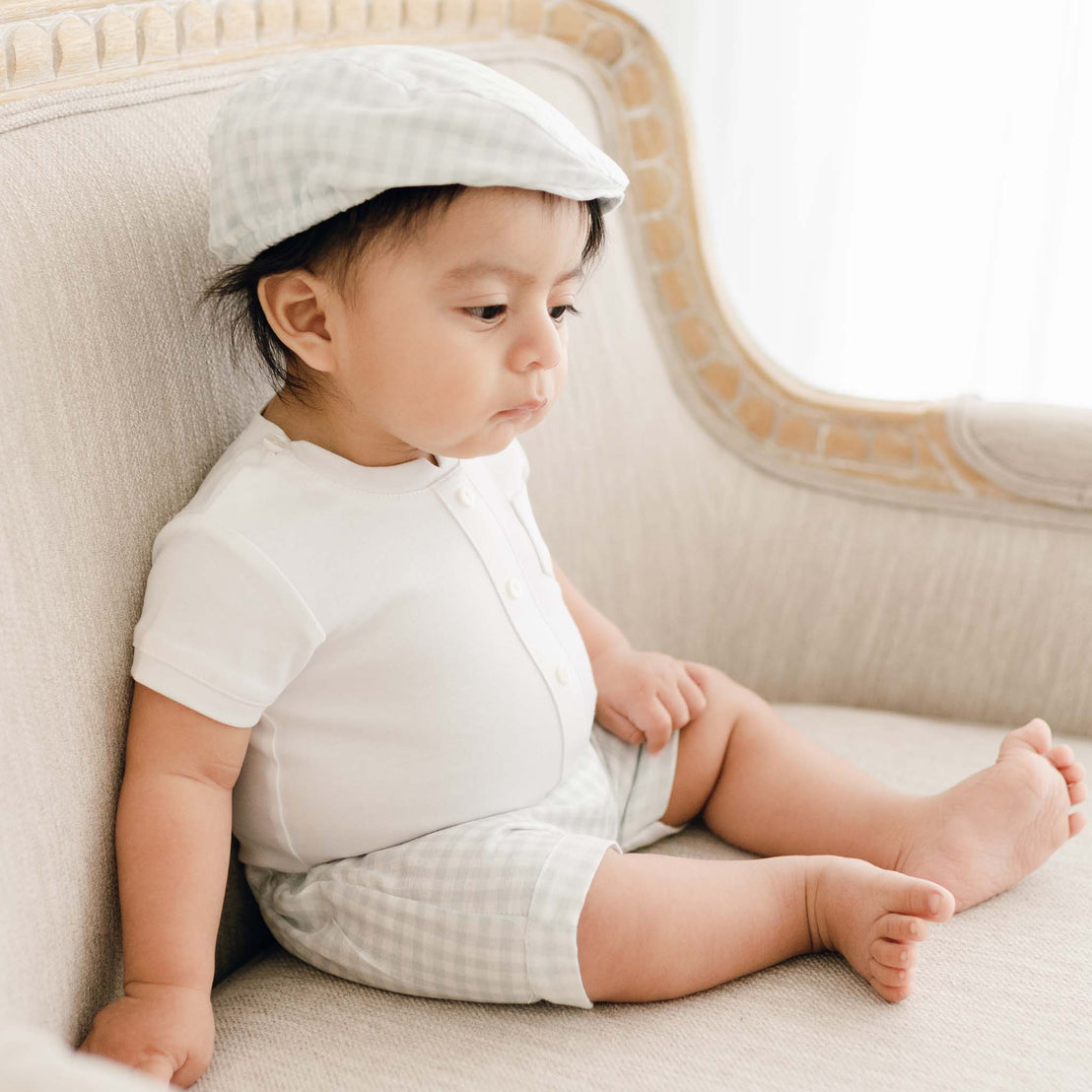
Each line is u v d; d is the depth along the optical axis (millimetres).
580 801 847
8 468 627
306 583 723
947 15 1351
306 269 707
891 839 833
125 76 768
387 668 758
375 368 706
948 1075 643
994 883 804
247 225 702
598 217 747
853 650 1160
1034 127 1216
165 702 699
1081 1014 689
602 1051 671
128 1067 611
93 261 705
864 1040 672
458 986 718
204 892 688
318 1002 730
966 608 1113
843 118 1446
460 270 680
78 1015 637
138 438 727
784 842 887
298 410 772
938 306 1418
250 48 865
